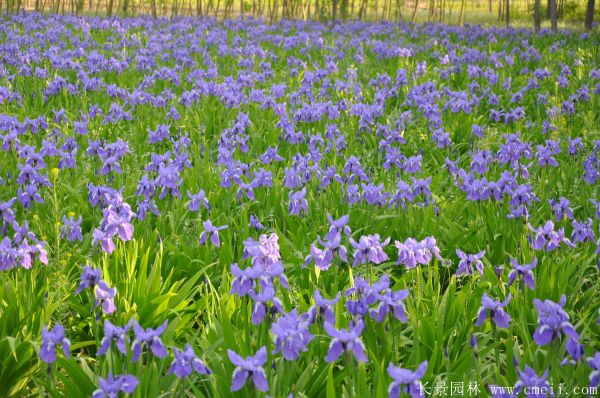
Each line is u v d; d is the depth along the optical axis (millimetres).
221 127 10695
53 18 29484
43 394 3824
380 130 9328
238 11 59719
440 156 9305
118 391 3176
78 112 10602
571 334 3416
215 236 5512
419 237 6121
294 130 9875
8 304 4383
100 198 5988
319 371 3941
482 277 5359
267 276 3924
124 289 4773
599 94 13727
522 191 6141
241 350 3898
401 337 4445
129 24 29328
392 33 28703
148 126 10094
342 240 5980
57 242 4980
